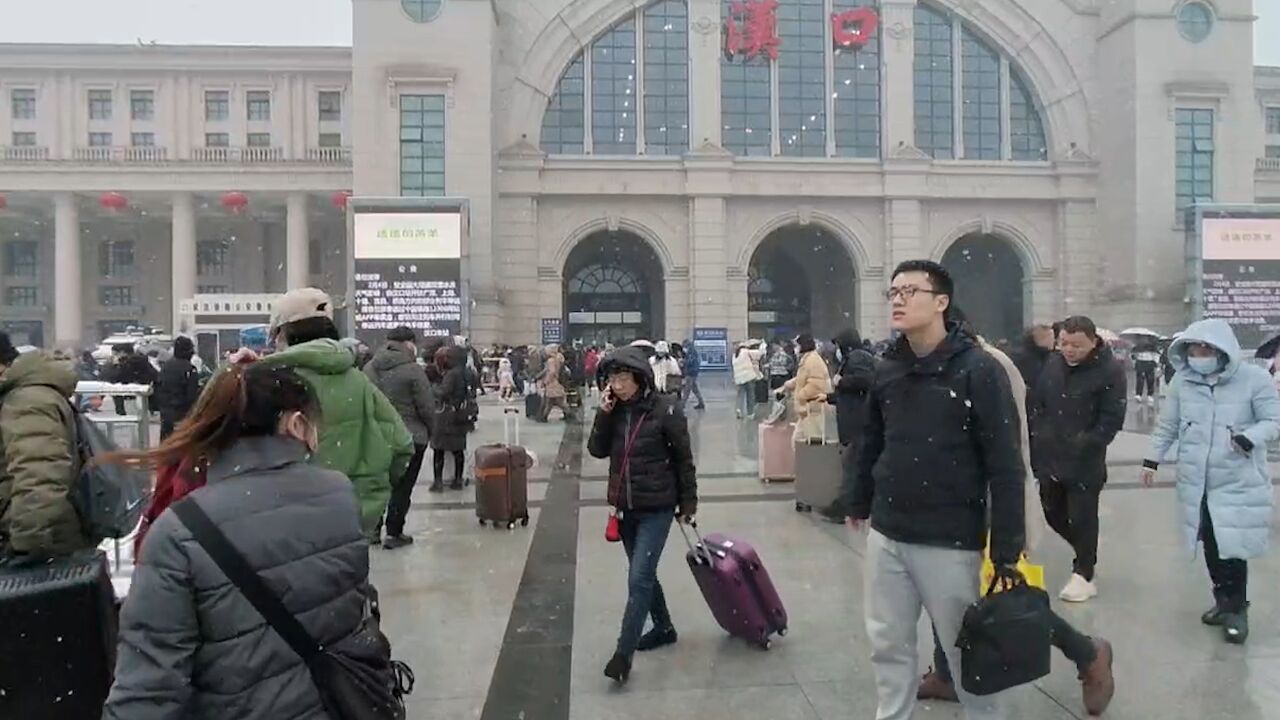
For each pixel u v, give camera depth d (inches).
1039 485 271.0
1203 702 185.6
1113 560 308.3
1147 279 1574.8
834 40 1680.6
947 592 145.4
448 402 471.8
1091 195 1695.4
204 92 1994.3
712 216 1621.6
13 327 2135.8
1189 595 265.0
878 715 155.0
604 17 1635.1
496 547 343.3
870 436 161.0
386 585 289.1
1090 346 259.6
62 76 1963.6
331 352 194.7
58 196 1786.4
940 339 149.2
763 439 494.3
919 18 1711.4
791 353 1298.0
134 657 87.2
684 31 1665.8
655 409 211.0
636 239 1740.9
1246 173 1609.3
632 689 198.5
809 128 1688.0
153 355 1125.7
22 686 140.6
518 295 1595.7
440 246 1327.5
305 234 1795.0
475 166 1501.0
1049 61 1701.5
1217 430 229.5
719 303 1619.1
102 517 153.8
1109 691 179.0
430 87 1499.8
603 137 1659.7
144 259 2116.1
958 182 1674.5
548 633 238.7
